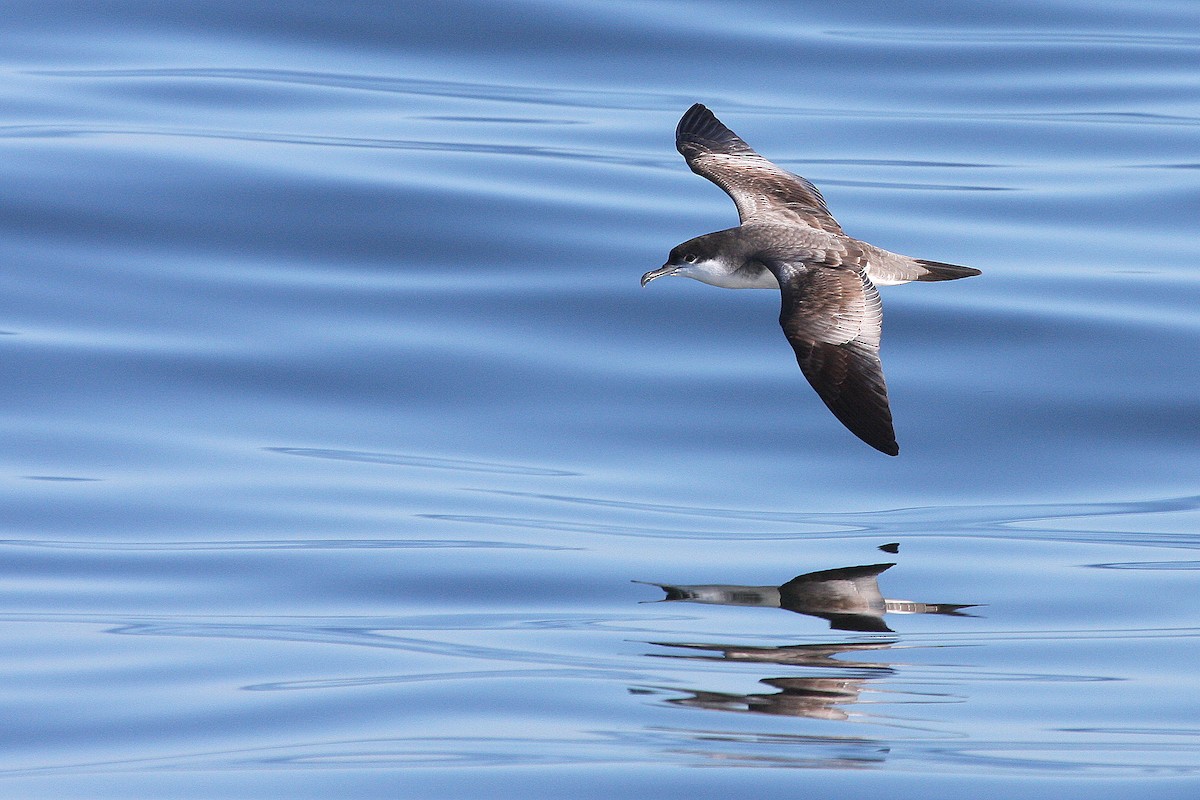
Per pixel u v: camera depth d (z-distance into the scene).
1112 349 17.31
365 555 13.05
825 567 13.01
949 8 26.72
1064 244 19.56
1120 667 11.09
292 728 10.01
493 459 15.31
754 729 10.00
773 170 14.01
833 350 10.98
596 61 24.47
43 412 15.54
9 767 9.49
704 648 11.32
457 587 12.50
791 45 25.20
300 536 13.40
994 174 21.45
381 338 17.27
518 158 21.38
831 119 22.95
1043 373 16.97
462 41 24.86
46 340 16.84
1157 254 19.38
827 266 11.76
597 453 15.53
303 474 14.67
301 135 21.69
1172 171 21.47
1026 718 10.23
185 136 21.38
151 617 11.87
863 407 10.65
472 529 13.67
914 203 20.45
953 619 11.98
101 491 14.12
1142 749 9.77
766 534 13.82
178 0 25.31
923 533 13.88
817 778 9.34
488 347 17.23
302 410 15.99
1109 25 26.55
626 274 18.66
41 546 13.06
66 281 18.02
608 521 14.00
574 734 9.91
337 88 23.38
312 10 25.34
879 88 24.05
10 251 18.47
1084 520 14.23
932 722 10.10
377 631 11.65
